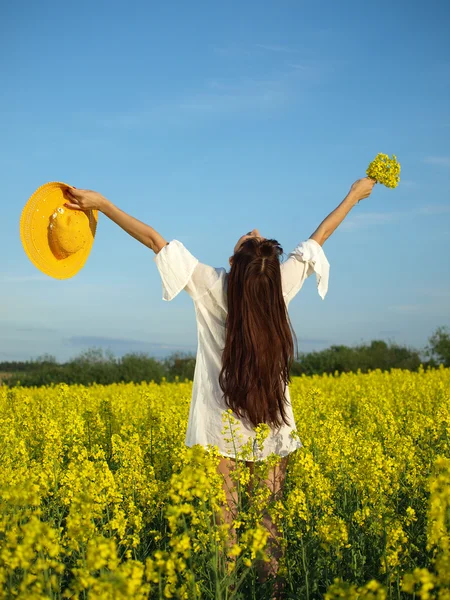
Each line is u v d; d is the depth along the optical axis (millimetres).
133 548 4051
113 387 18516
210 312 4230
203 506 3176
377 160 4688
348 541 4004
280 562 3830
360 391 11648
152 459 6340
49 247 4273
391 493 4543
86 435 7457
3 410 8750
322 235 4535
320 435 5758
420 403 9336
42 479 4281
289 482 4918
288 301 4336
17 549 2723
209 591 3275
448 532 2967
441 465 3113
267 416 4086
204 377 4238
